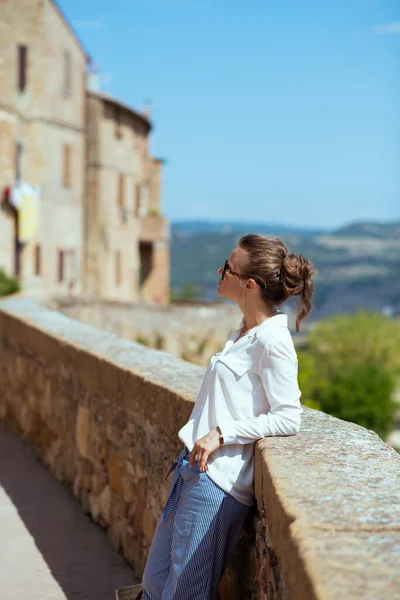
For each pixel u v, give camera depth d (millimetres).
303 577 2018
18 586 4648
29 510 6066
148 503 4637
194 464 3131
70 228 43844
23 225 37500
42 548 5285
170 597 3105
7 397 9023
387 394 51062
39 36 40688
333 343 74625
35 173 41156
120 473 5188
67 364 6473
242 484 3062
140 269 56844
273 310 3207
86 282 47656
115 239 49188
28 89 40594
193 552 3051
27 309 9625
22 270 38781
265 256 3146
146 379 4602
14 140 37344
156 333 38062
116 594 4027
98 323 34000
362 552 2066
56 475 6918
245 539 3230
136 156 51969
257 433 3006
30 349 7898
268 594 2830
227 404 3088
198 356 40375
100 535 5543
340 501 2436
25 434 8164
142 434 4715
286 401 2988
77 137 44344
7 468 7273
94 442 5781
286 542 2309
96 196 47625
